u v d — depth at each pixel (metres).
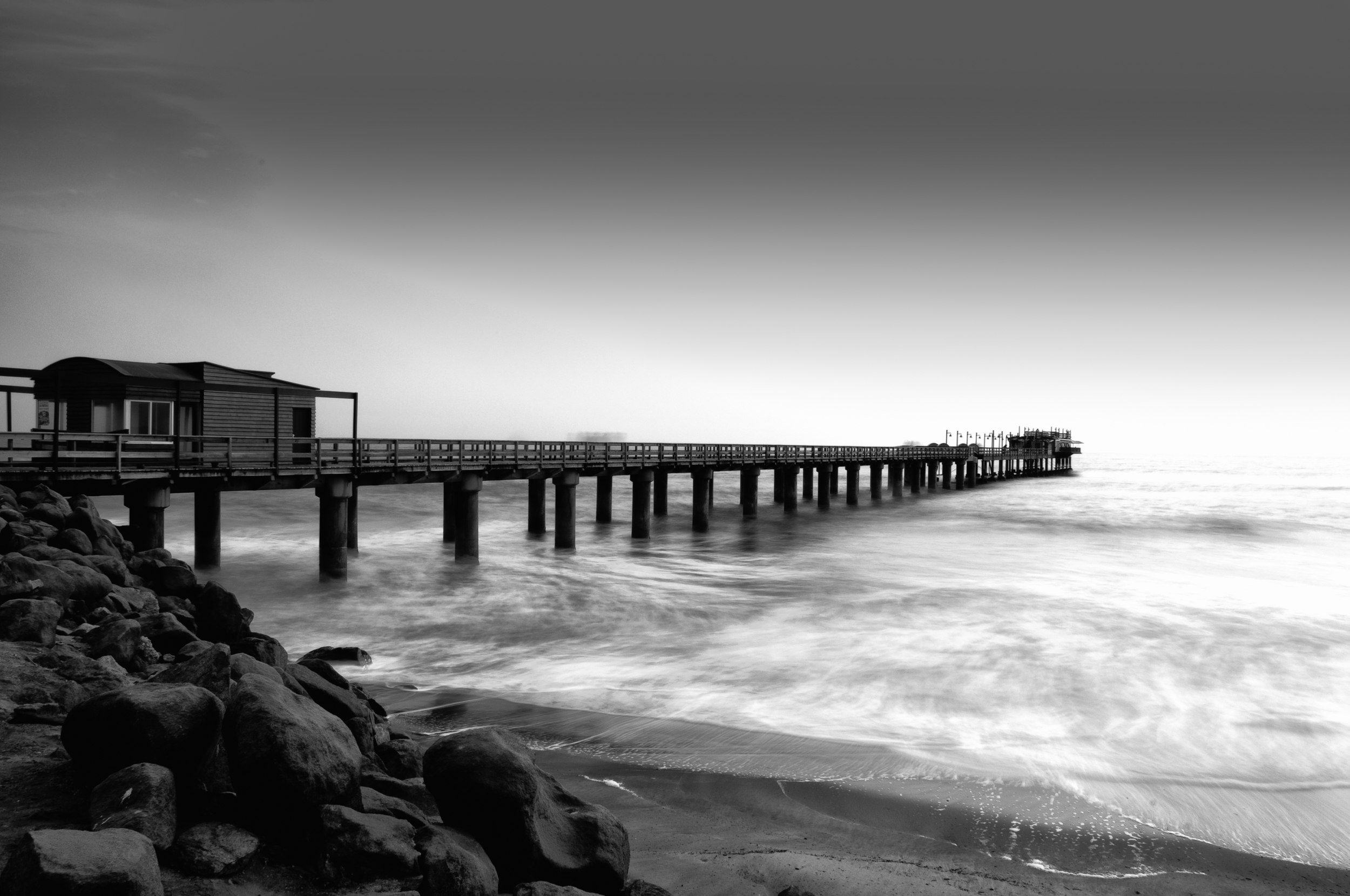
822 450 53.72
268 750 5.28
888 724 12.73
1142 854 8.91
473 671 15.45
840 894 7.62
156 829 4.89
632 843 8.51
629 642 17.80
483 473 28.22
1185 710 13.56
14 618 8.92
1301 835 9.45
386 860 5.16
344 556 23.28
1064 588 25.06
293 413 24.72
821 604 22.09
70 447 20.08
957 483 85.81
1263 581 27.33
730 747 11.60
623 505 56.31
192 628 12.52
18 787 5.56
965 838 9.14
